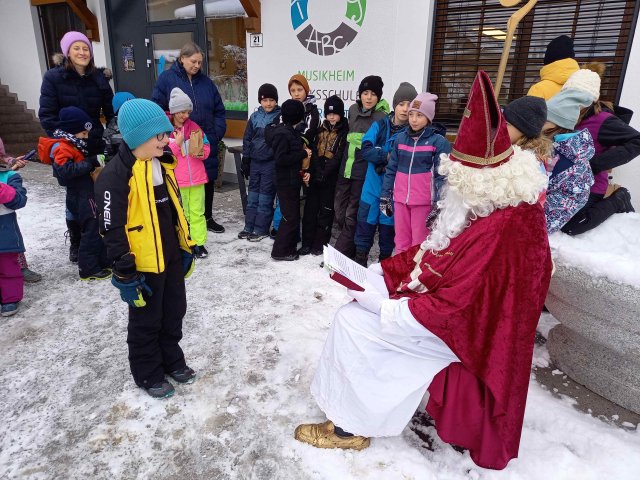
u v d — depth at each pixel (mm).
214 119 4660
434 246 1749
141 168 2037
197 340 2850
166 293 2283
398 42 4633
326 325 3012
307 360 2633
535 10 3975
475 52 4363
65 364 2607
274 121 4027
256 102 5863
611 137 2590
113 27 7312
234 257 4223
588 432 2068
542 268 1586
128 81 7488
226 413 2229
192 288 3568
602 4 3676
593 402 2334
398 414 1846
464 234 1634
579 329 2283
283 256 4133
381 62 4785
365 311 1865
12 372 2531
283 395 2355
